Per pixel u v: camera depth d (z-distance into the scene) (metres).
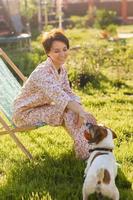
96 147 2.48
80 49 7.52
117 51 7.29
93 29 11.69
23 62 6.34
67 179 2.76
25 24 11.68
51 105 3.00
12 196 2.55
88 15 13.04
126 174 2.77
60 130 3.64
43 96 2.95
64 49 2.87
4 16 10.26
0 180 2.77
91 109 4.28
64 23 12.62
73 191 2.56
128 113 4.16
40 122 2.98
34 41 9.68
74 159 2.97
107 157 2.39
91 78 5.48
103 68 6.30
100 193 2.34
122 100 4.66
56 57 2.88
